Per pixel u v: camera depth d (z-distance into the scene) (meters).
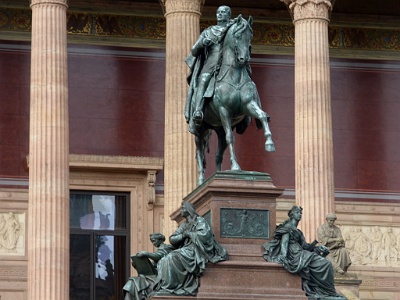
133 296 26.33
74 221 61.53
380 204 64.31
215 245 25.91
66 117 54.53
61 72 54.75
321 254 27.08
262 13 65.50
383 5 66.69
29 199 53.75
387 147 65.31
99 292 60.88
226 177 26.50
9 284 59.59
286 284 25.97
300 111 56.66
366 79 66.00
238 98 28.12
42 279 52.66
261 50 65.12
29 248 53.19
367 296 62.91
